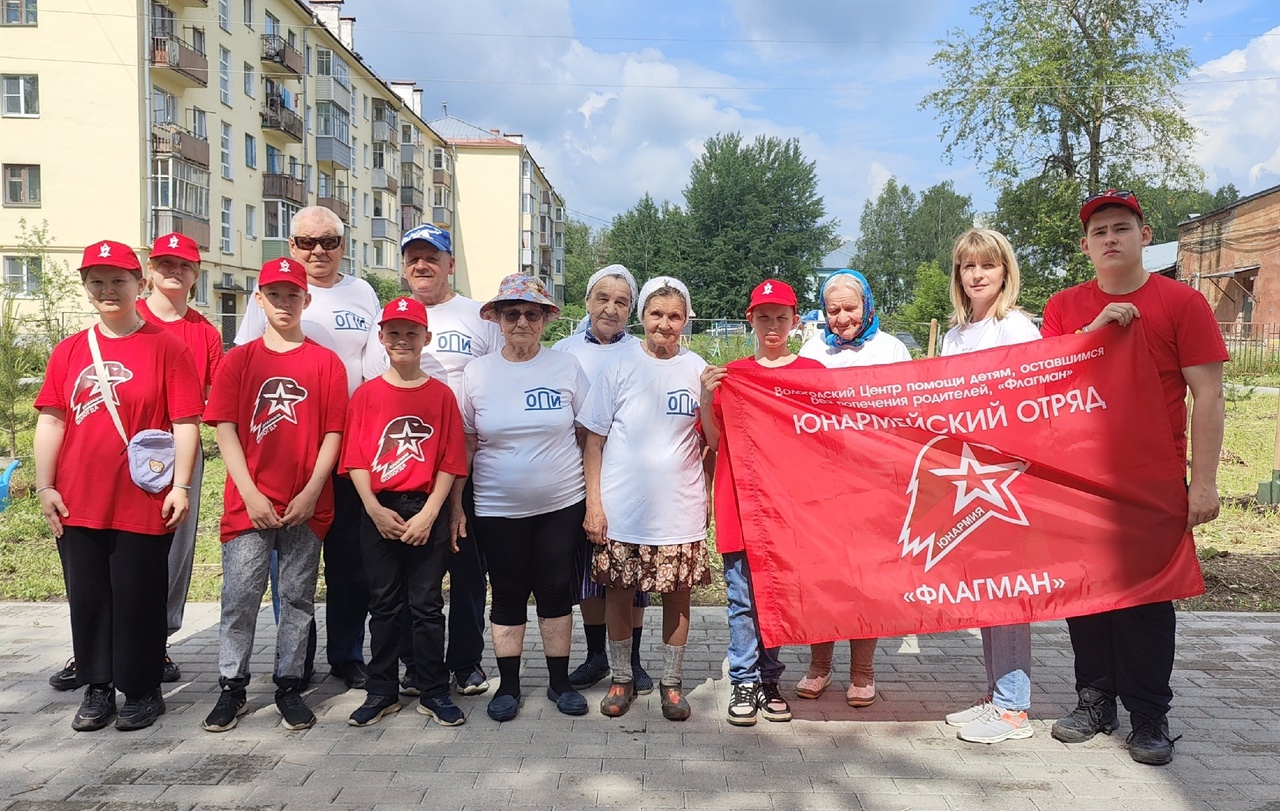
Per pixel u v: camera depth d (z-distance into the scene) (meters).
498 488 4.45
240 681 4.40
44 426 4.31
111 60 28.16
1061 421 4.28
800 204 70.69
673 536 4.41
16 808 3.56
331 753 4.08
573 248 114.06
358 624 4.98
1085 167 32.94
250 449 4.34
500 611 4.51
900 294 96.44
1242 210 33.16
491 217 66.81
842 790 3.76
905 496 4.36
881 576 4.34
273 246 37.78
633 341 5.34
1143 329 4.16
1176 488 4.12
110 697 4.42
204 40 32.34
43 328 14.23
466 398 4.56
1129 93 31.20
